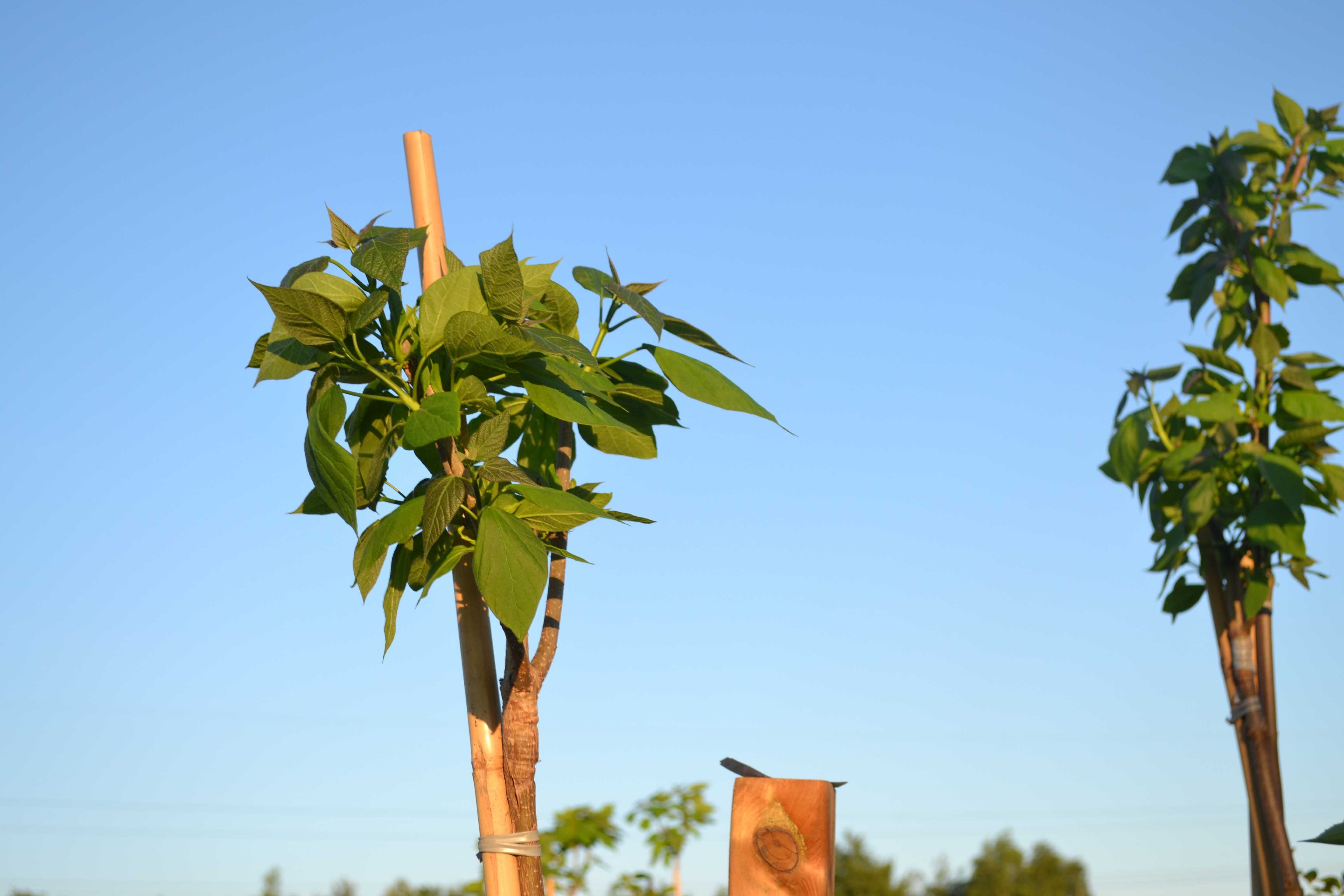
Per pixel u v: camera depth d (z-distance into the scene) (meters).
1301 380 3.25
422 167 2.68
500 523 2.12
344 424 2.33
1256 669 3.14
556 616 2.41
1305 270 3.45
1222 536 3.27
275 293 2.03
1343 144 3.54
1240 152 3.54
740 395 2.46
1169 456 3.27
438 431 2.00
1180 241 3.66
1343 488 3.19
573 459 2.58
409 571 2.23
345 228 2.26
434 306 2.19
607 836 9.09
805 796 2.22
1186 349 3.37
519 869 2.25
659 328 2.37
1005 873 34.28
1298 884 2.93
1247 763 3.08
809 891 2.17
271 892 20.84
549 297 2.52
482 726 2.41
